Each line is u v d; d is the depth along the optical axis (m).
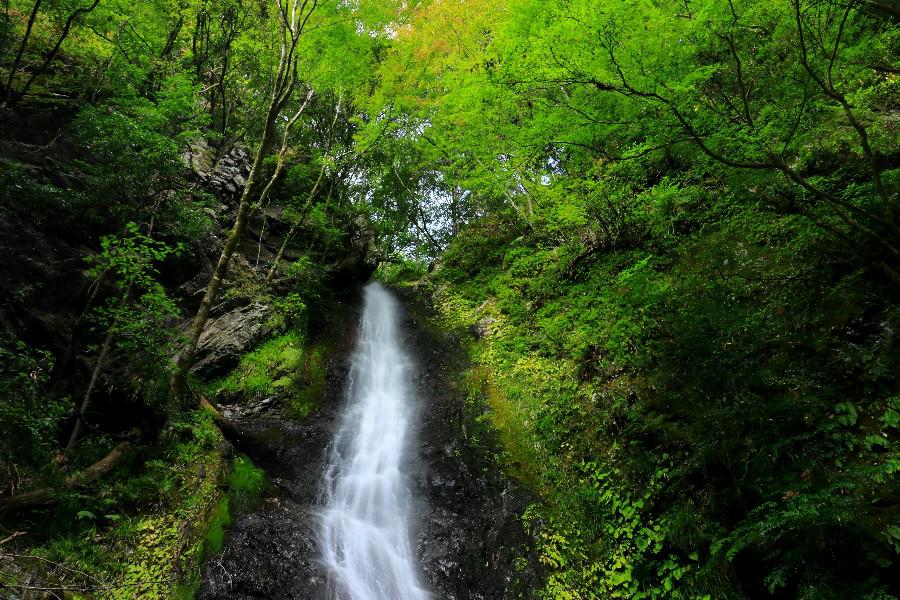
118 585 5.49
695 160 6.14
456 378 11.37
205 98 17.19
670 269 8.20
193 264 12.19
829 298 5.80
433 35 13.77
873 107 7.26
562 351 9.72
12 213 8.38
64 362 7.63
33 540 5.74
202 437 8.01
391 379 12.50
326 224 16.34
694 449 6.18
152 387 7.96
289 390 10.99
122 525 6.49
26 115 10.05
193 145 14.81
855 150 6.57
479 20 12.78
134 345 7.50
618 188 8.95
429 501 8.34
